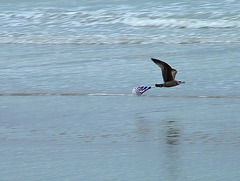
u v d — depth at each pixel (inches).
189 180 1588.3
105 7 5157.5
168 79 1669.5
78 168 1690.5
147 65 3149.6
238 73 2878.9
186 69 3019.2
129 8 5073.8
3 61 3403.1
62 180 1601.9
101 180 1599.4
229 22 4443.9
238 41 3759.8
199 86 2696.9
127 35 4158.5
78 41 4008.4
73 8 5211.6
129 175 1633.9
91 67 3142.2
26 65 3262.8
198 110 2313.0
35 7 5349.4
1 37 4281.5
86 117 2262.6
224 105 2373.3
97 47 3757.4
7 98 2605.8
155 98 2529.5
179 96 2549.2
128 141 1941.4
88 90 2696.9
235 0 5064.0
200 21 4500.5
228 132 2015.3
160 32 4227.4
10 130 2117.4
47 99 2564.0
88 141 1950.1
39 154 1822.1
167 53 3462.1
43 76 2984.7
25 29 4566.9
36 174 1651.1
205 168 1675.7
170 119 2199.8
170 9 4950.8
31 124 2188.7
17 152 1849.2
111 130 2078.0
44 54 3592.5
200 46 3644.2
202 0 5152.6
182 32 4190.5
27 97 2613.2
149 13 4857.3
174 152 1819.6
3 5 5526.6
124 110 2349.9
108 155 1800.0
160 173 1644.9
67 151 1846.7
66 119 2244.1
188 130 2050.9
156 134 2014.0
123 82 2824.8
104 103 2464.3
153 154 1802.4
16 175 1651.1
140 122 2169.0
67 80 2886.3
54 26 4635.8
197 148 1850.4
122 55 3454.7
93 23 4648.1
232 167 1676.9
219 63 3115.2
